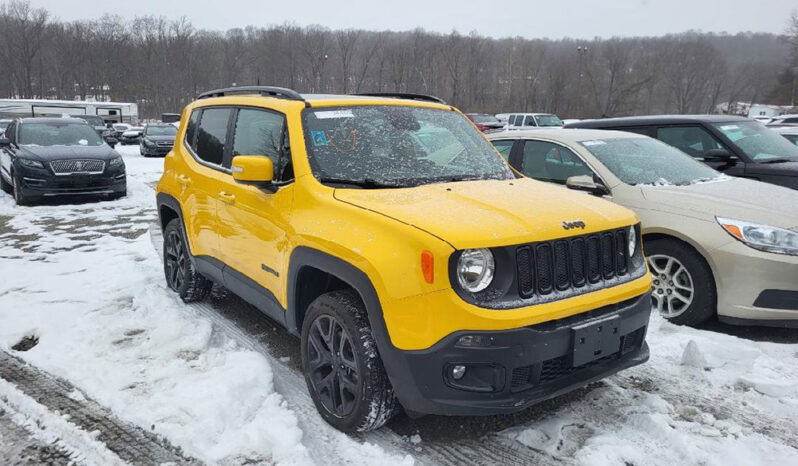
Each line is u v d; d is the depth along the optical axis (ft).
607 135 20.15
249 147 13.98
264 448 10.21
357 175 11.84
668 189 16.79
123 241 26.68
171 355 14.06
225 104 15.69
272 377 12.71
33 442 10.64
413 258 9.36
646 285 10.97
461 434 10.89
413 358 9.36
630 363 10.77
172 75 257.14
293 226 11.51
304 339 11.55
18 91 264.52
